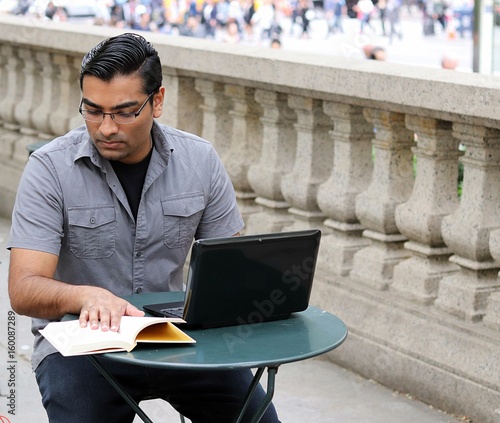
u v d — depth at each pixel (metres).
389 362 5.28
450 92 4.65
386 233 5.48
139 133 3.20
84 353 2.80
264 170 6.22
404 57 19.67
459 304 5.05
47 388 3.23
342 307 5.62
